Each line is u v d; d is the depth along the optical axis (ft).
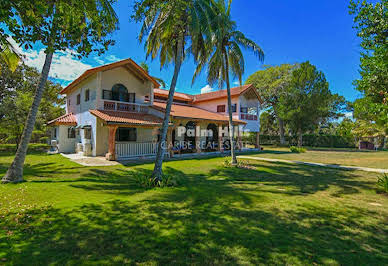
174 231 12.87
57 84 92.99
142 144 51.21
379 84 19.97
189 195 21.34
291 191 24.07
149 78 60.80
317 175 34.42
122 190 23.12
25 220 14.01
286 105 98.12
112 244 11.15
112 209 16.58
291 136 126.93
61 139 62.59
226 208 17.44
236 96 80.79
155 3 22.84
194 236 12.28
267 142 138.72
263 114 143.33
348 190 24.77
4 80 70.38
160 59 36.78
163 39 33.09
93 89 55.16
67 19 16.88
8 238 11.50
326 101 93.91
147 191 22.81
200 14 29.30
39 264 9.24
